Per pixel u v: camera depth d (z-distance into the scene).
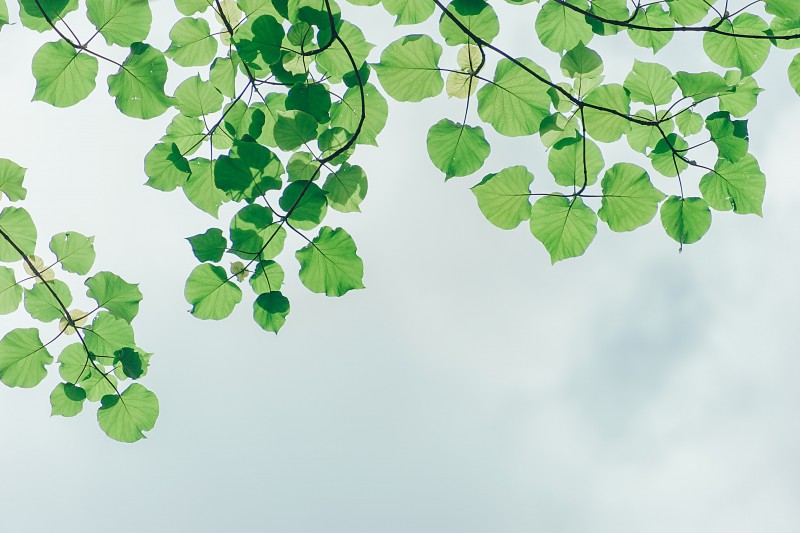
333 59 3.00
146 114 2.99
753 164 3.01
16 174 3.06
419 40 2.95
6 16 2.92
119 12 2.92
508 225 3.00
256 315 3.05
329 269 3.04
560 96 2.98
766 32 3.01
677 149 3.02
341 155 3.01
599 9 3.02
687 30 2.91
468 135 3.00
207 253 3.01
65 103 2.96
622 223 2.99
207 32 3.02
